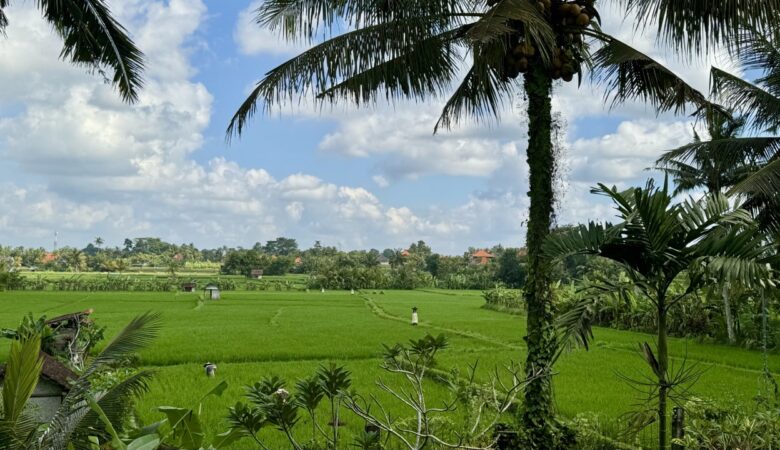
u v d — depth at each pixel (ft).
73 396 19.51
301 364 60.64
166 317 123.44
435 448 23.86
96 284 229.66
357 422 36.27
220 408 40.40
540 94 26.96
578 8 26.89
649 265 22.86
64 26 37.32
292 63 30.45
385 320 117.39
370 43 29.40
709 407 26.12
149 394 44.57
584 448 26.20
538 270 26.30
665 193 21.48
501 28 22.02
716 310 81.35
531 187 26.96
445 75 30.96
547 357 25.86
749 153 55.93
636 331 96.02
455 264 357.00
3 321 101.35
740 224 21.59
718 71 55.42
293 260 410.31
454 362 59.47
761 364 59.21
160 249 588.09
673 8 23.24
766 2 21.49
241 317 124.36
